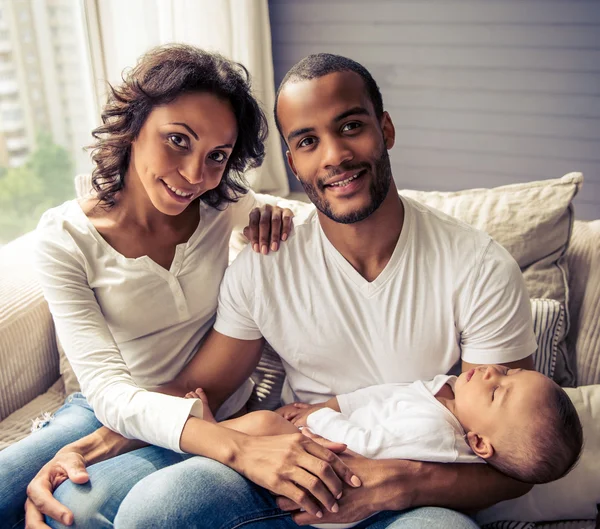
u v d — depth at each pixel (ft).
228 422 4.33
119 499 3.93
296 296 4.50
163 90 4.00
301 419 4.57
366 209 4.11
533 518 4.48
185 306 4.63
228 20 7.29
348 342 4.52
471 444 4.19
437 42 7.95
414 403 4.32
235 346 4.69
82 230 4.39
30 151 19.66
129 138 4.19
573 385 5.36
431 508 3.93
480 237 4.34
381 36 8.14
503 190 5.78
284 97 4.12
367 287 4.38
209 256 4.68
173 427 3.96
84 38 7.04
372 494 3.88
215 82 4.08
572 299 5.65
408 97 8.32
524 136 8.03
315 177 4.14
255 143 4.63
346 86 4.01
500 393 4.17
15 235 20.08
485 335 4.33
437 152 8.45
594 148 7.82
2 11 18.45
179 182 4.17
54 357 5.56
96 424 4.60
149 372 4.70
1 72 18.81
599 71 7.48
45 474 4.07
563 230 5.55
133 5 6.86
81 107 19.56
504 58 7.77
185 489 3.71
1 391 4.99
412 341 4.42
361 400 4.53
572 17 7.38
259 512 3.85
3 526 4.07
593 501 4.47
